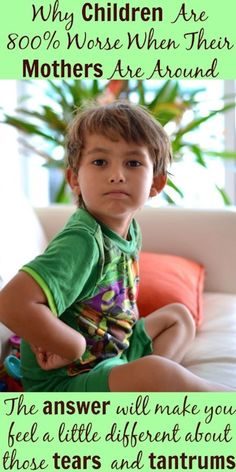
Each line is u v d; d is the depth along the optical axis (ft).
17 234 3.77
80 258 2.59
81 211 2.87
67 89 6.32
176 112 6.01
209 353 3.30
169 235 4.86
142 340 3.22
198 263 4.84
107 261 2.82
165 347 3.29
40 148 6.95
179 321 3.42
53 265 2.48
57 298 2.45
